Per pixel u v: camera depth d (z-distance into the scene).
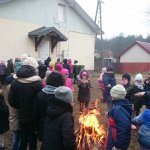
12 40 22.09
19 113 5.98
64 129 4.36
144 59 53.59
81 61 29.11
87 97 11.01
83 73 11.05
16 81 5.98
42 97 5.50
